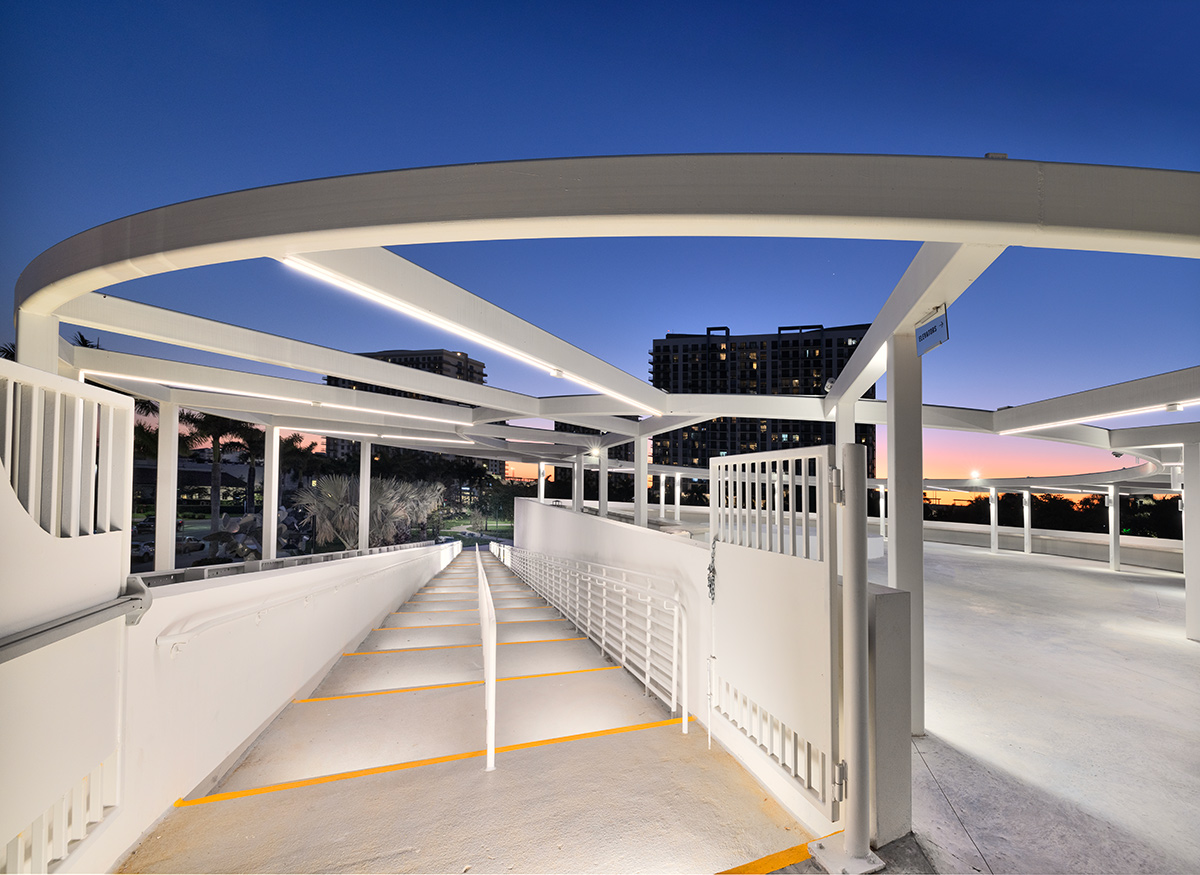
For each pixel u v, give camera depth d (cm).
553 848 226
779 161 275
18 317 458
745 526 301
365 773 289
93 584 197
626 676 484
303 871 208
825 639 222
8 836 148
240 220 319
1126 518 3156
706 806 260
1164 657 549
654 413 1033
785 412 1012
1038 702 418
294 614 412
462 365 11812
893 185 268
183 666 260
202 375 843
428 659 545
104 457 211
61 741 173
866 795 216
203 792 280
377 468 3631
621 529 571
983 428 920
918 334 399
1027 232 267
